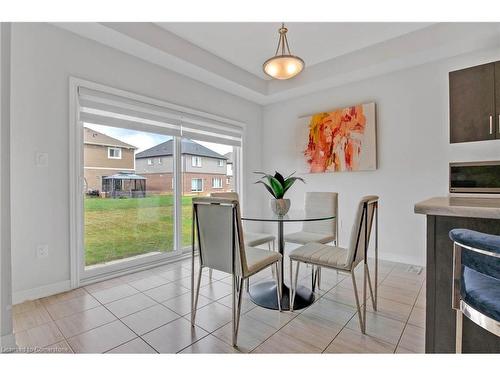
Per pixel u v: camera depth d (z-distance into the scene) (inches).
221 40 111.3
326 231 105.8
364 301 65.2
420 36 102.3
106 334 63.0
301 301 80.7
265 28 102.1
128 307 76.8
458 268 34.2
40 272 82.9
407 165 117.6
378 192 125.8
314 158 146.6
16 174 78.4
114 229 104.3
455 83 92.2
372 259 125.0
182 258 126.4
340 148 136.0
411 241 117.1
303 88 142.3
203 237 67.7
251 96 154.9
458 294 34.4
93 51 94.3
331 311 75.0
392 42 109.3
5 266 54.2
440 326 47.2
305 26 100.7
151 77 111.8
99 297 83.4
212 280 99.1
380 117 125.0
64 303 79.0
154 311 74.5
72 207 89.3
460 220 45.8
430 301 48.3
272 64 86.7
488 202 52.6
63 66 87.3
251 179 166.2
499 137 84.0
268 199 172.4
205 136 137.2
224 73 128.2
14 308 75.4
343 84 136.8
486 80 86.4
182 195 129.0
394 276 101.8
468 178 86.9
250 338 61.8
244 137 160.1
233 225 61.1
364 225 67.4
